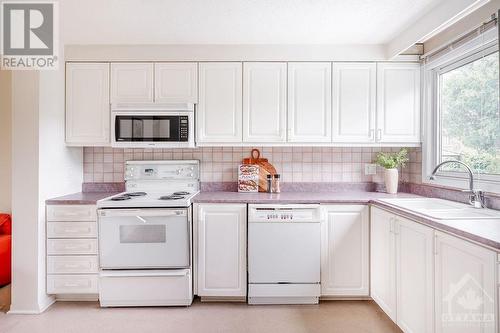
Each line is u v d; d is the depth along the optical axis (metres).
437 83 2.75
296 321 2.35
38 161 2.48
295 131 2.81
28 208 2.48
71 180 2.94
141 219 2.47
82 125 2.80
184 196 2.73
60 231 2.55
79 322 2.34
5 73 3.14
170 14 2.25
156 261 2.50
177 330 2.22
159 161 3.07
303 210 2.55
